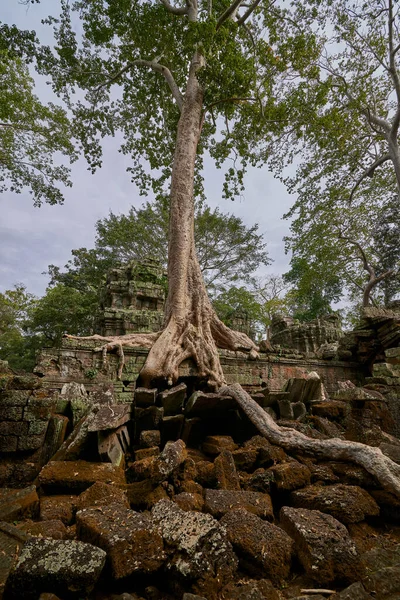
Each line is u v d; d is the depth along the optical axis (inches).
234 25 365.1
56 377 313.7
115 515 92.9
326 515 104.1
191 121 361.7
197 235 988.6
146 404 187.2
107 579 82.7
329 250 787.4
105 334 555.2
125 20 472.7
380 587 81.2
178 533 87.5
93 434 146.9
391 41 565.9
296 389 227.0
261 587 80.0
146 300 650.8
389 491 123.1
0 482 141.2
